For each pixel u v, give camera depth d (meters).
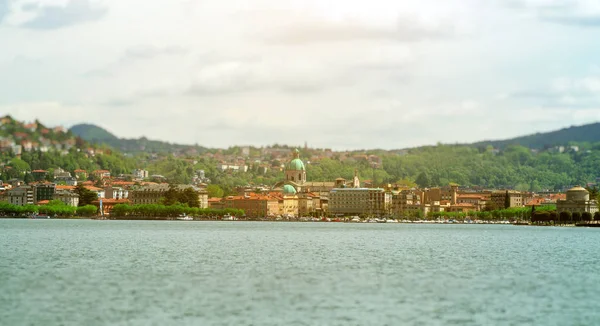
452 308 122.50
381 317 115.19
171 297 130.62
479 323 111.81
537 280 156.00
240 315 115.88
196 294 133.88
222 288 141.12
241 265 184.00
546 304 126.69
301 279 155.00
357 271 171.50
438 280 155.00
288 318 114.00
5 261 190.38
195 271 168.50
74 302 125.44
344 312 118.75
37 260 194.00
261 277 157.88
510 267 184.00
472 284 149.12
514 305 125.56
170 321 111.44
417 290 140.38
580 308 123.31
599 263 196.38
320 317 114.88
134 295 132.50
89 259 198.00
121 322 110.62
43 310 118.81
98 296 131.25
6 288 139.50
